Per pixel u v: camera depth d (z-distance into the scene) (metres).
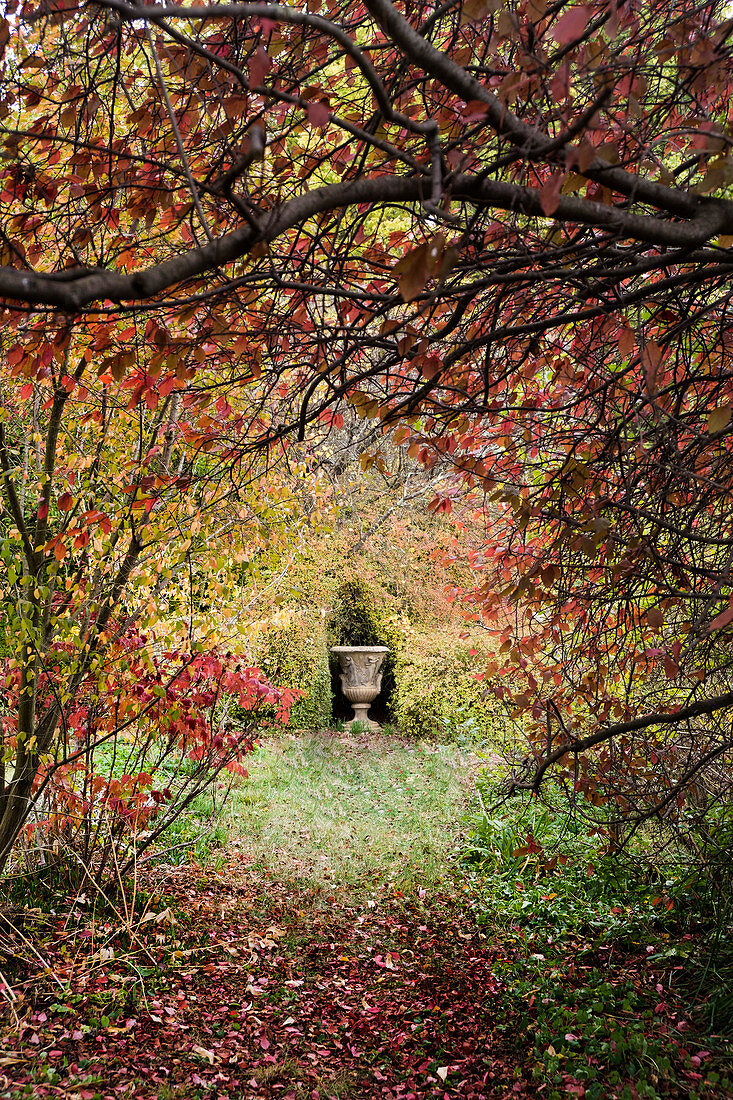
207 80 2.29
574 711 5.56
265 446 3.50
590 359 3.35
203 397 3.44
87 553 5.00
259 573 6.45
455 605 11.67
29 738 4.68
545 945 4.98
